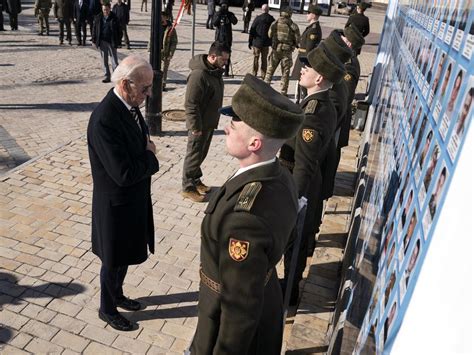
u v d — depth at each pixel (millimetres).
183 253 4324
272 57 10016
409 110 1666
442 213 798
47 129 7266
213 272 1781
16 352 3043
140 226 3016
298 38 9828
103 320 3375
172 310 3578
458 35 1053
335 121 3154
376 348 1190
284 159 3299
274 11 27078
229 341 1649
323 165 3783
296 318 2982
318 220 3906
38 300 3531
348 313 2143
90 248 4238
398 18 4117
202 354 1913
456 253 673
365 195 3125
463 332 588
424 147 1206
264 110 1620
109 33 9820
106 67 10109
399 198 1480
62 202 4984
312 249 4035
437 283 727
